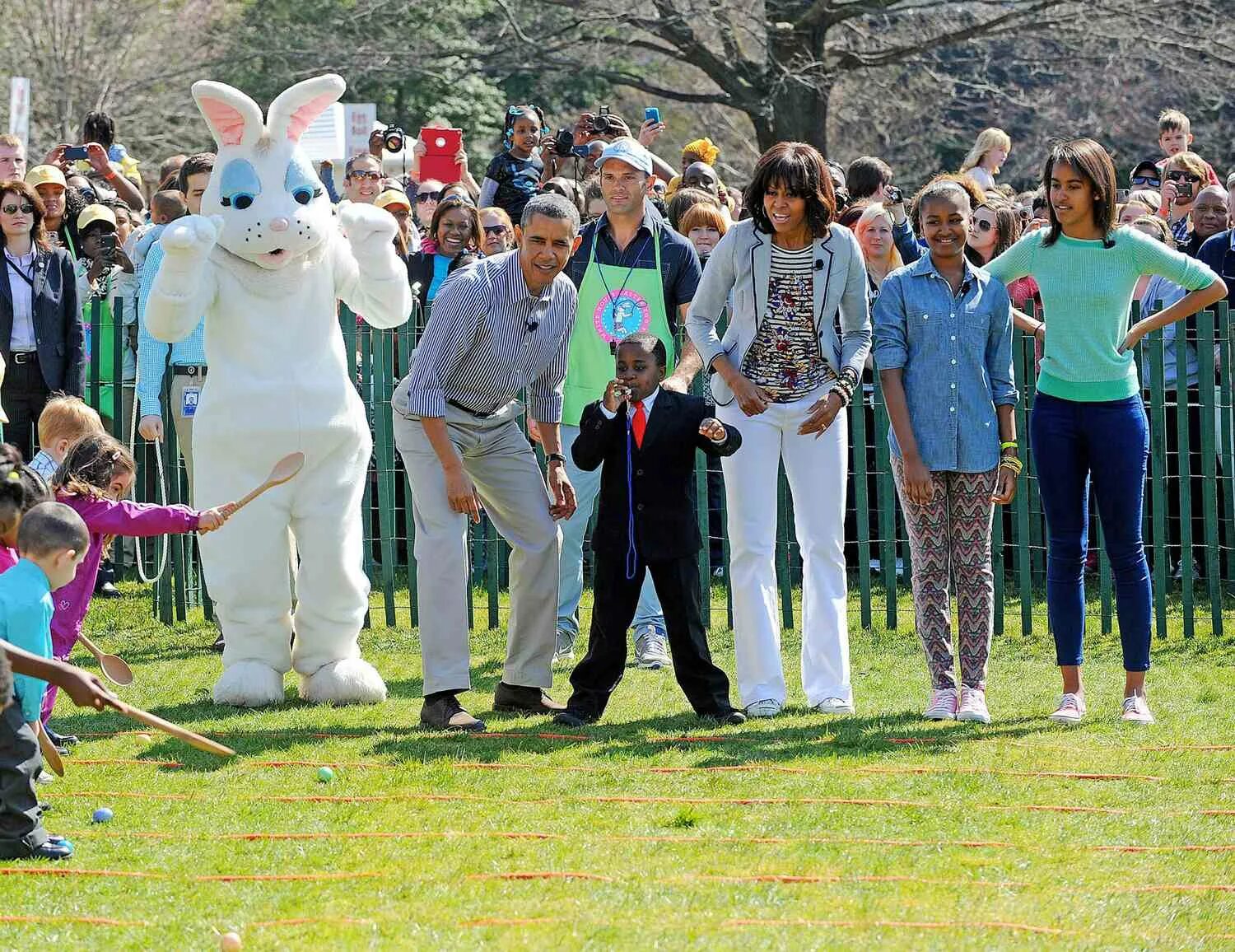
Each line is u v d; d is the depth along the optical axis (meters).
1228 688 21.81
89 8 83.62
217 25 87.44
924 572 20.09
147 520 17.75
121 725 19.70
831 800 16.30
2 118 81.31
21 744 14.48
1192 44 73.62
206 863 14.39
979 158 36.19
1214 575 25.20
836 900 13.30
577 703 19.95
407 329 26.73
